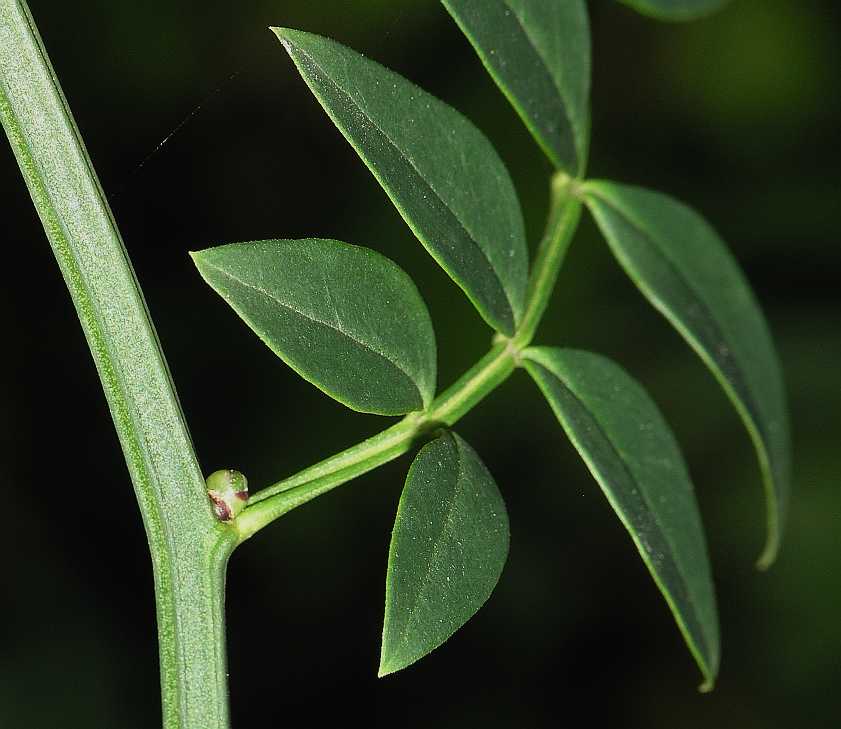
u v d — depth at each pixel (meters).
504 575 0.34
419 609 0.16
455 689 0.33
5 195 0.30
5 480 0.31
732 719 0.34
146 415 0.16
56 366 0.32
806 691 0.34
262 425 0.31
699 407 0.36
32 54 0.16
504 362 0.17
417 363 0.17
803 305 0.38
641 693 0.34
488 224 0.17
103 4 0.28
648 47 0.35
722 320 0.19
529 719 0.33
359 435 0.32
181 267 0.31
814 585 0.35
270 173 0.31
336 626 0.32
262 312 0.16
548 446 0.34
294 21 0.29
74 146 0.16
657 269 0.18
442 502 0.16
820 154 0.37
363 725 0.32
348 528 0.32
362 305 0.16
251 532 0.17
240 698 0.31
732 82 0.36
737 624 0.35
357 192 0.32
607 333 0.36
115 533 0.31
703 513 0.36
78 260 0.16
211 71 0.29
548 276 0.18
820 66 0.36
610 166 0.37
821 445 0.36
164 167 0.30
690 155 0.37
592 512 0.34
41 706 0.30
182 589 0.16
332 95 0.16
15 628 0.30
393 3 0.29
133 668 0.31
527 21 0.18
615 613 0.34
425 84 0.32
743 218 0.37
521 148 0.34
